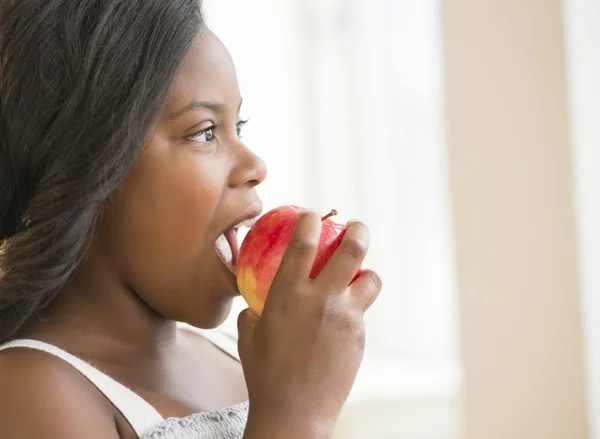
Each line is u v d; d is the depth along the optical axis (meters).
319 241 0.74
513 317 2.36
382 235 3.66
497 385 2.38
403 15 3.62
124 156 0.69
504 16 2.37
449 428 2.80
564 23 2.27
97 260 0.75
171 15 0.73
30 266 0.70
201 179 0.73
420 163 3.61
